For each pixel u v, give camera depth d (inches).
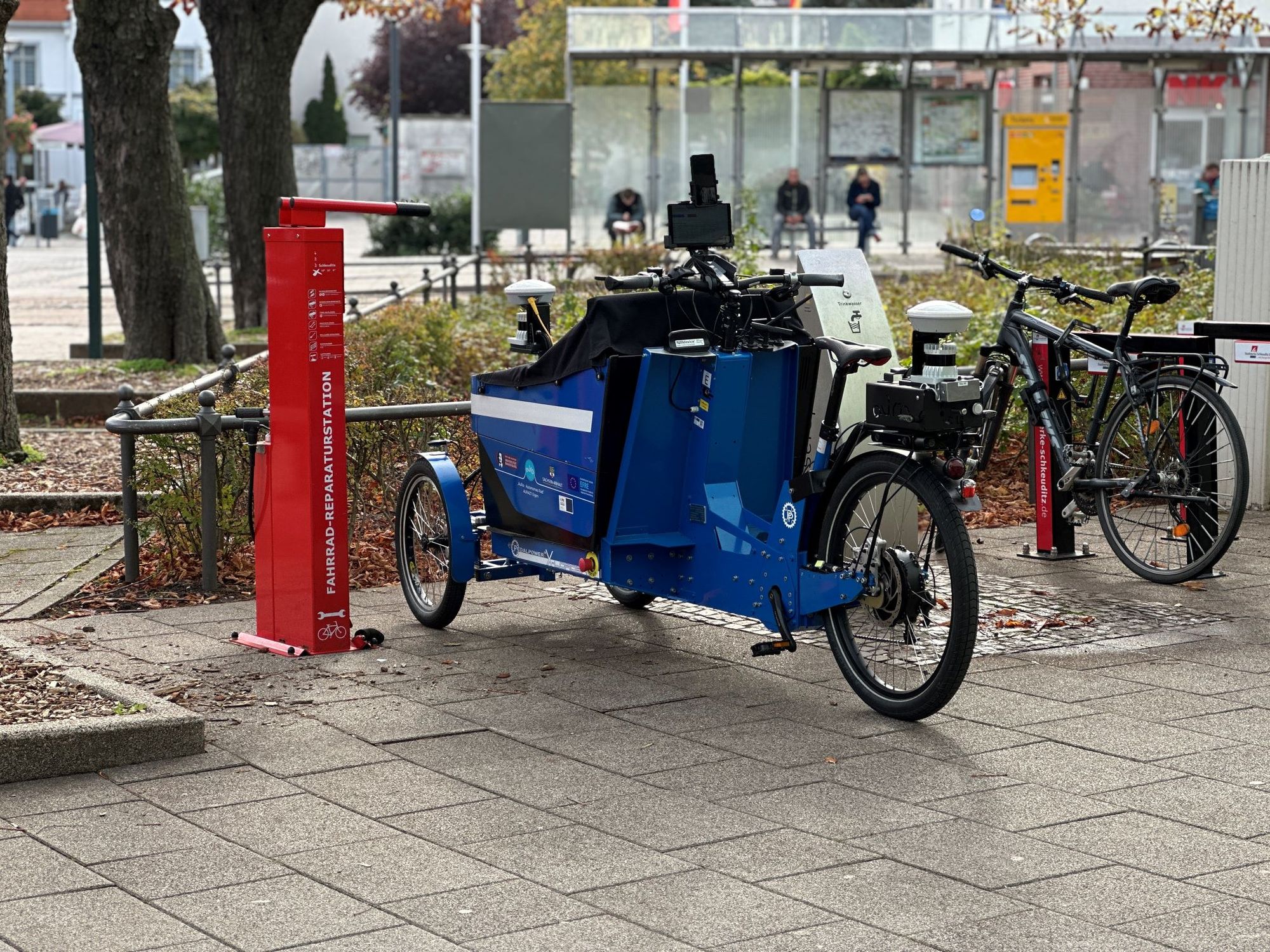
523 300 279.9
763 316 255.4
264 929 158.2
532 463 271.3
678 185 1159.6
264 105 732.0
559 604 302.5
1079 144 1169.4
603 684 247.3
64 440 491.2
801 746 216.4
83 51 628.7
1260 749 213.5
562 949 153.2
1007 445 418.9
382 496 363.3
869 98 1161.4
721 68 1727.4
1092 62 1183.6
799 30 1115.9
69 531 368.2
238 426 307.1
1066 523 332.2
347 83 3129.9
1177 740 217.3
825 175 1167.6
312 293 257.4
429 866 174.6
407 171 2224.4
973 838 181.9
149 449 324.8
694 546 252.2
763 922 159.2
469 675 252.7
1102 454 320.2
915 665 231.3
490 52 2043.6
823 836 182.9
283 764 209.0
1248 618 285.1
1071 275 677.3
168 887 168.7
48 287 1201.4
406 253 1552.7
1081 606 294.2
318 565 263.4
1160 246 772.0
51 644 271.7
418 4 1081.4
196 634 279.3
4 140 441.1
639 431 247.8
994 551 343.0
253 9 721.0
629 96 1149.1
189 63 2807.6
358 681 249.1
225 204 746.2
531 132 1076.5
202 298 655.8
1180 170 1175.0
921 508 346.0
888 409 222.5
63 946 154.3
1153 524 328.8
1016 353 326.3
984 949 153.0
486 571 280.7
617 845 180.5
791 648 236.7
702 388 246.4
